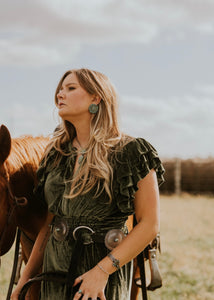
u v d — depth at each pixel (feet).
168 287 18.61
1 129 8.18
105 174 7.32
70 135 8.15
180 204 55.11
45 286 7.70
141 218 7.49
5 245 8.45
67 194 7.57
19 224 9.17
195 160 73.97
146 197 7.47
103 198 7.42
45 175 8.19
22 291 7.78
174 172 73.20
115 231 7.46
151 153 7.61
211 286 19.12
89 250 7.41
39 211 9.39
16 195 8.65
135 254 7.30
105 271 7.14
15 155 8.84
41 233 8.58
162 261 23.59
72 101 7.73
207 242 29.63
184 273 21.01
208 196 67.87
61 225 7.55
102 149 7.54
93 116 7.82
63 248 7.52
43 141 9.95
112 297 7.44
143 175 7.44
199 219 41.14
